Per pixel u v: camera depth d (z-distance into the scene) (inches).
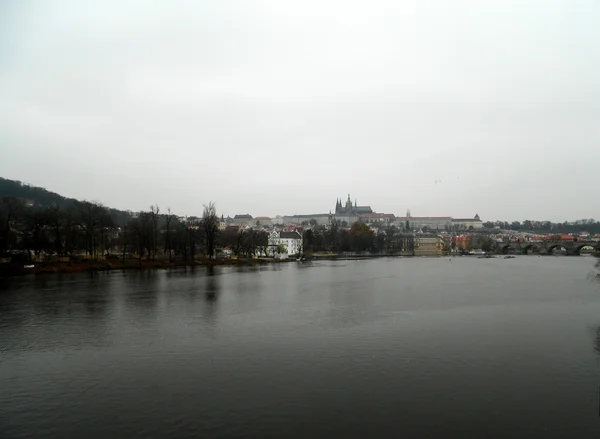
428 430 1302.9
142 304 3417.8
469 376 1738.4
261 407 1459.2
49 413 1433.3
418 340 2276.1
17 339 2327.8
